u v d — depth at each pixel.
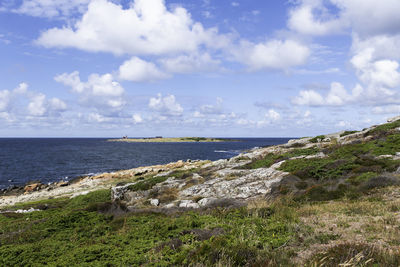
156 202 22.59
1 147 173.50
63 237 10.33
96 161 90.19
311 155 31.25
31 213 15.02
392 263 5.88
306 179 21.27
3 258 8.03
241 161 38.38
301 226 9.77
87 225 11.84
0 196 41.78
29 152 129.12
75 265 7.23
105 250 8.29
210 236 8.98
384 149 24.89
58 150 146.50
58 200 30.89
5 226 12.38
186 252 7.42
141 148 171.00
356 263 5.64
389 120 43.41
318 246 7.83
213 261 6.75
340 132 46.84
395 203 11.77
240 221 10.66
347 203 13.26
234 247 7.37
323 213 11.76
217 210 12.98
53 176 60.78
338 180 18.25
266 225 10.01
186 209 15.87
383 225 9.10
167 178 30.67
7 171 67.31
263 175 25.11
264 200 16.92
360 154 25.59
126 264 7.17
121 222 12.20
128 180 42.69
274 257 6.97
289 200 15.49
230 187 23.17
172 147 184.62
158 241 8.95
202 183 26.30
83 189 39.25
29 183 52.12
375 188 15.28
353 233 8.69
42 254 8.38
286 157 32.78
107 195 28.67
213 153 123.50
